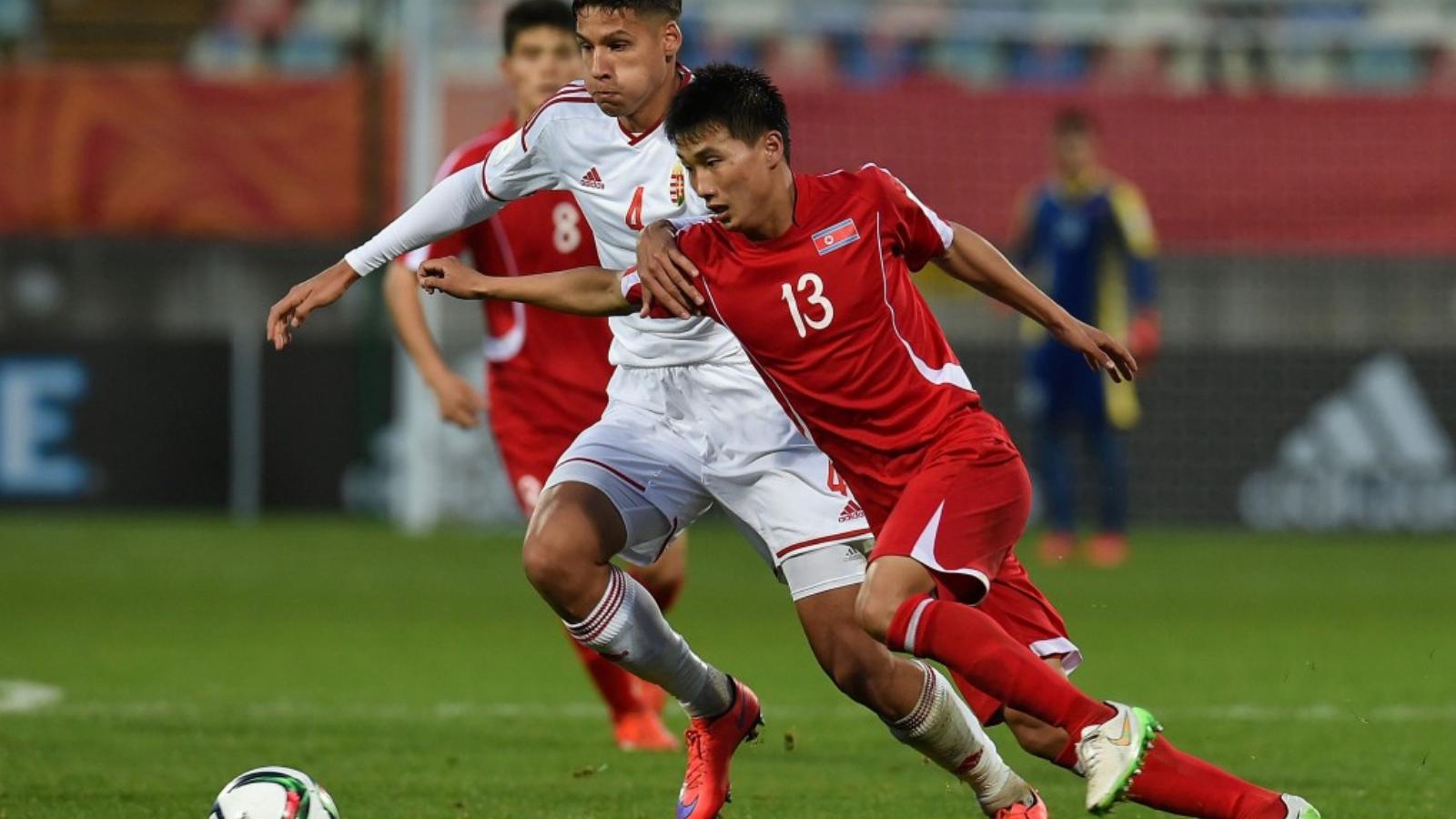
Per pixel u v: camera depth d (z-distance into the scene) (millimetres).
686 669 17281
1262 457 57156
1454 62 66625
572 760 21812
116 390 56188
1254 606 38906
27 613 37156
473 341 55969
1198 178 62750
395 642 33438
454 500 56750
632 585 17266
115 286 59094
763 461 17547
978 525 15359
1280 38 66375
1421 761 21234
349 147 58781
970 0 67125
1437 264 61625
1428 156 62812
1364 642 33375
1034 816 17031
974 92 63594
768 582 44969
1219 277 61656
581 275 16484
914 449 15945
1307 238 62531
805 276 15711
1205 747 22656
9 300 59000
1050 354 47031
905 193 16172
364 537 53125
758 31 66562
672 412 18109
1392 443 56781
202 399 56625
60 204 58844
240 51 63969
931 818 18438
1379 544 53656
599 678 22562
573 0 17156
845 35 66812
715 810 17531
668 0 17078
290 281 59031
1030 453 56906
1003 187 63312
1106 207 46219
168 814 18422
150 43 63250
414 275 24062
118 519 56281
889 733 23781
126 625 35500
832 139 63062
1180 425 57219
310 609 38312
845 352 15836
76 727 24047
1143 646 32719
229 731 23828
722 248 15914
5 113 58750
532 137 18016
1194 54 66688
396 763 21500
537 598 40438
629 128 17578
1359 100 63344
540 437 23656
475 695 27172
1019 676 14539
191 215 58906
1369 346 57062
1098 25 67125
